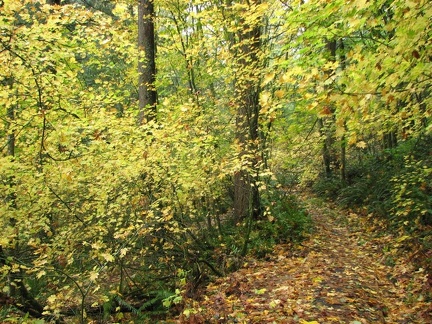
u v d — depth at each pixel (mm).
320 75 3502
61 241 6766
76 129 6230
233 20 8672
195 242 8477
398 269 6613
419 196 8508
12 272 5867
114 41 6305
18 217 6445
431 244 6941
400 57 3469
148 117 9164
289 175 16812
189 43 11484
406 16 3385
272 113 3908
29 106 6488
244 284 6137
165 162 7102
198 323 4742
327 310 4715
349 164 17031
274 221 9312
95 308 6508
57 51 5199
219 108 10312
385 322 4523
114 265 7020
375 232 9430
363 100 3348
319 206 14672
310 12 4645
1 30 4488
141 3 9672
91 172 6977
